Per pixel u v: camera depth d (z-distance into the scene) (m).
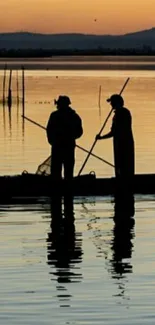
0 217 26.22
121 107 30.84
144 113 72.31
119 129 30.69
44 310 16.02
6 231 23.78
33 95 110.25
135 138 51.84
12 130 60.72
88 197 30.42
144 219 25.72
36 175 30.73
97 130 58.19
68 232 23.61
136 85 134.88
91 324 15.18
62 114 30.38
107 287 17.55
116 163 30.94
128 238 22.69
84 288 17.50
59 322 15.30
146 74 196.25
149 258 20.14
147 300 16.62
